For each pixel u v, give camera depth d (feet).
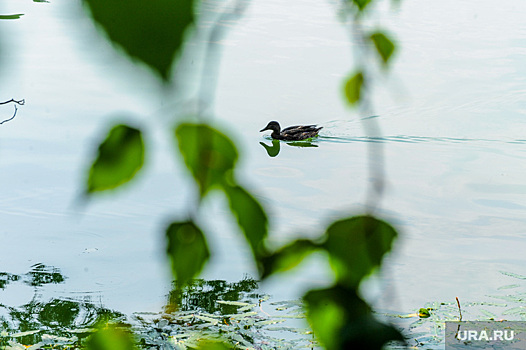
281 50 93.91
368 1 5.00
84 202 3.47
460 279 38.88
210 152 3.55
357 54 5.09
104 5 2.82
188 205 3.70
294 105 77.46
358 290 3.92
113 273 39.37
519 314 33.17
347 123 74.69
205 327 30.40
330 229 3.97
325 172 60.49
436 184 57.52
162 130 3.51
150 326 31.01
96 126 63.00
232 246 38.88
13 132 61.82
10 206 48.75
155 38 2.85
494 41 105.60
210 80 3.40
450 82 88.12
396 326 3.94
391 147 68.64
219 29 3.37
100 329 4.70
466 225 48.03
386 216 4.11
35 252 42.29
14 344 30.30
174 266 3.72
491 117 77.97
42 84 72.33
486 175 60.44
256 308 32.78
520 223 48.67
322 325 3.90
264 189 55.57
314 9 115.96
